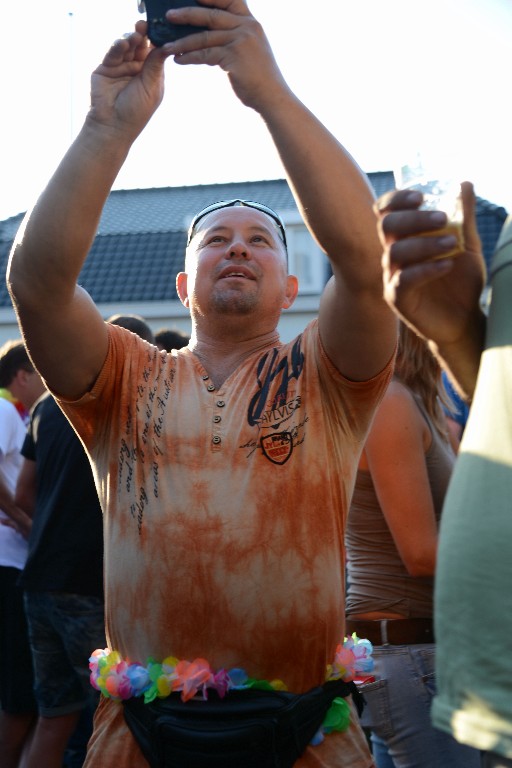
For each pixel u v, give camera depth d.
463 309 1.58
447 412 4.16
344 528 2.39
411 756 2.79
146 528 2.31
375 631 2.92
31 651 4.10
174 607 2.26
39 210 2.30
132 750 2.31
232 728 2.19
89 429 2.55
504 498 1.41
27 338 2.42
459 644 1.42
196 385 2.45
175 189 21.56
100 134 2.30
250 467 2.31
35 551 3.84
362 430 2.45
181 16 2.11
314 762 2.26
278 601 2.25
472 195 1.53
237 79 2.15
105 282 17.20
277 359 2.47
